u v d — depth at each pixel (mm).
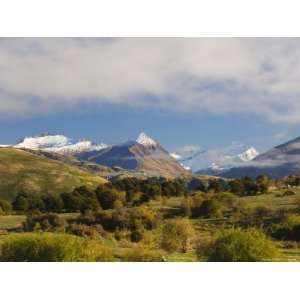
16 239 28531
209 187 125062
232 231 30172
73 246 28422
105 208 109375
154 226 69750
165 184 128375
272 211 81562
